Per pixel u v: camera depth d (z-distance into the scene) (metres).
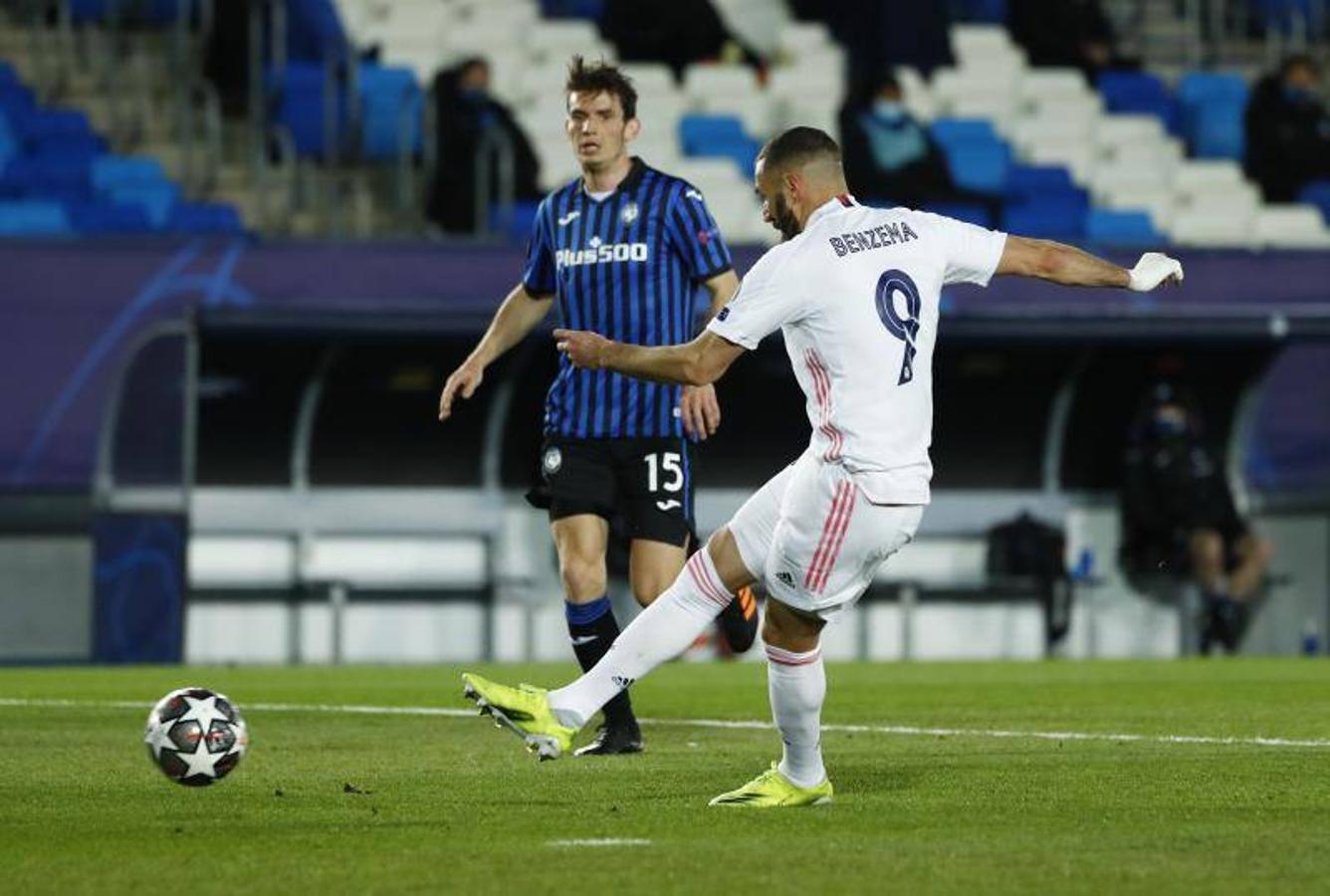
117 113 71.62
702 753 29.70
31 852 19.92
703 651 60.81
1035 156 78.38
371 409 58.66
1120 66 83.69
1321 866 18.58
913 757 28.86
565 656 60.84
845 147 69.75
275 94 71.94
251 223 69.88
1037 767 27.36
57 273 55.31
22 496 55.00
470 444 59.91
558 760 28.59
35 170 67.25
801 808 22.97
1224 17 88.88
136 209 65.19
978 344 58.41
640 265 30.41
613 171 30.66
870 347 22.31
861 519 22.33
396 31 77.00
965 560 62.56
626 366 22.61
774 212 23.14
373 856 19.45
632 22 78.50
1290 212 77.69
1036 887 17.50
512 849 19.78
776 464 61.53
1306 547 63.19
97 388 55.31
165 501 55.47
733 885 17.61
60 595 55.28
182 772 24.45
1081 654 62.81
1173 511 61.00
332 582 58.88
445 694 43.19
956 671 52.44
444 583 59.81
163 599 55.41
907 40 80.50
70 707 39.09
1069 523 63.03
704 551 23.47
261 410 58.16
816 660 23.00
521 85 75.56
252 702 40.75
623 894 17.23
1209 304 60.50
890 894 17.19
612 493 30.31
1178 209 77.31
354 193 71.25
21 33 73.81
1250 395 62.28
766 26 84.69
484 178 66.06
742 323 22.38
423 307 55.50
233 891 17.56
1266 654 63.09
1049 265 23.19
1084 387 61.62
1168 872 18.23
